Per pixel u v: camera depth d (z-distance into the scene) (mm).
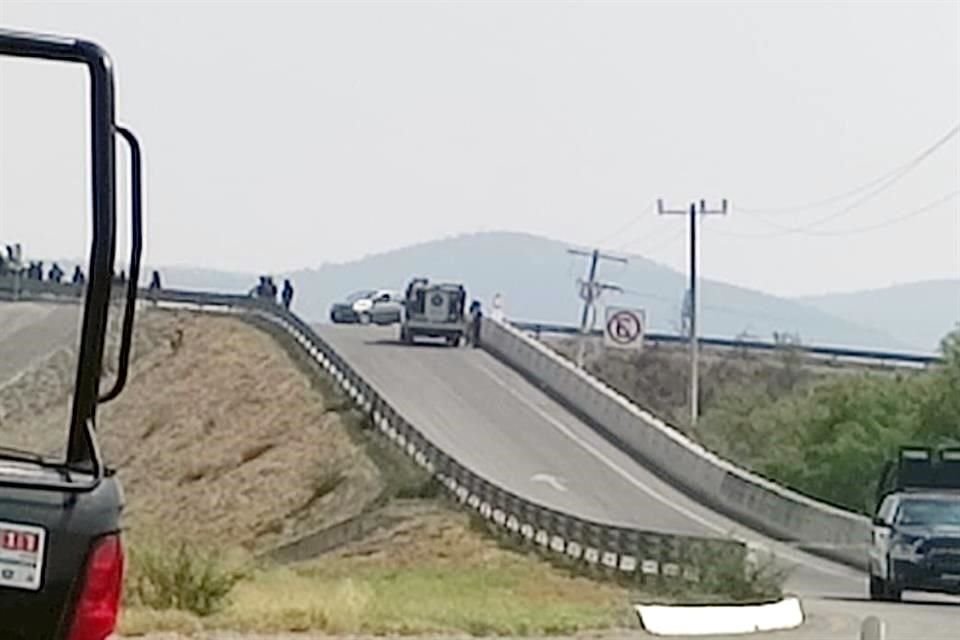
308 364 160000
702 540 79188
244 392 154375
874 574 76812
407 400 151125
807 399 172500
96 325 11609
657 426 136750
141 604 53344
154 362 160000
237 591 58188
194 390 155000
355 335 191375
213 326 167875
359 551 106938
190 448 145250
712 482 126188
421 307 184000
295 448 140625
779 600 71500
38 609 11172
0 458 11805
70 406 11719
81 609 11250
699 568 77125
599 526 90188
